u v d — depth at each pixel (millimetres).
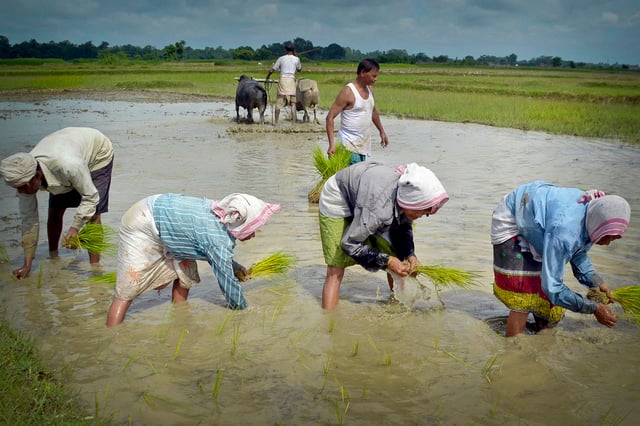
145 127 16984
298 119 19484
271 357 4184
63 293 5273
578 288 5348
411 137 15211
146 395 3646
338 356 4215
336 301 5035
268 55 125875
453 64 143250
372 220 4336
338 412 3490
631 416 3482
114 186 9227
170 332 4559
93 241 5520
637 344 4422
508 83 39875
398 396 3697
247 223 4531
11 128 16297
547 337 4516
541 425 3391
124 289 4613
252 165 11109
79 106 24172
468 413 3514
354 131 7777
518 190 4207
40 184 5207
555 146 13617
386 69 78062
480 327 4699
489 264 5969
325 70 61281
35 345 4203
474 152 12742
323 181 8172
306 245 6566
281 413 3488
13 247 6434
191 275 4969
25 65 83000
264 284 5590
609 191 8898
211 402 3594
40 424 3219
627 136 15078
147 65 82938
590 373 3990
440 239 6727
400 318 4867
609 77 56219
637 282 5406
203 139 14648
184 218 4512
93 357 4129
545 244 3883
